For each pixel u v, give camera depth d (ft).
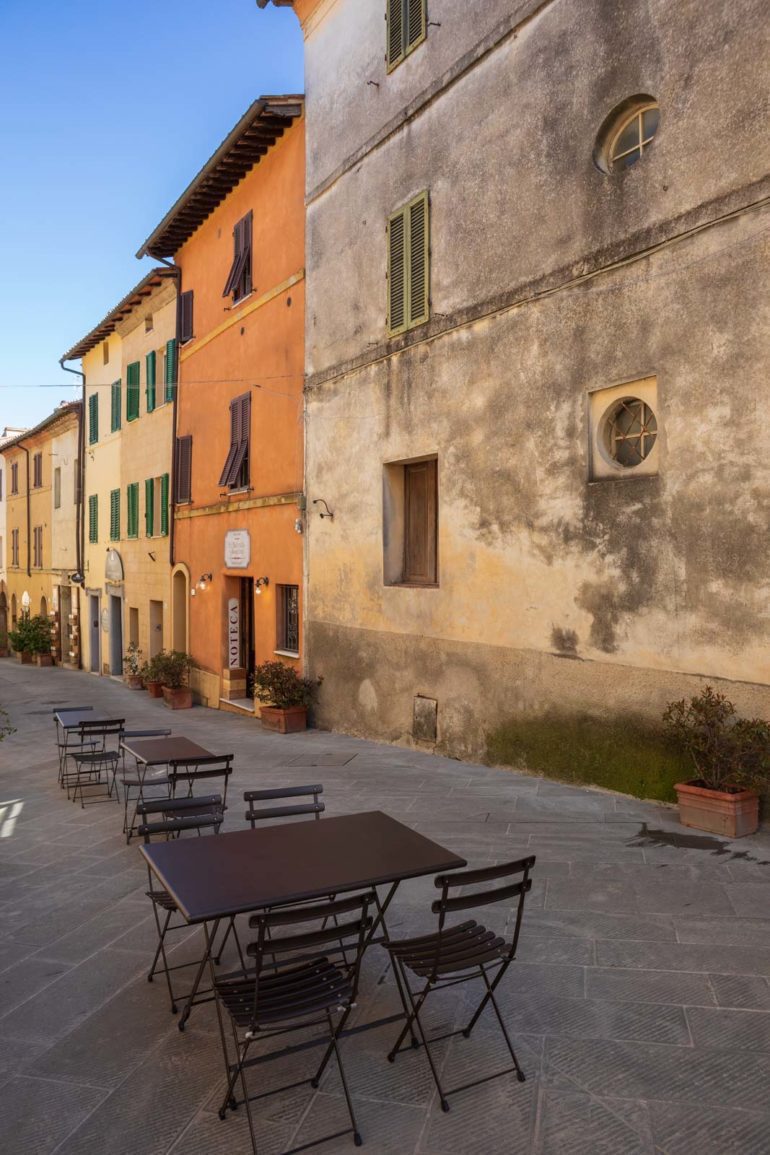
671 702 23.43
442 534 32.76
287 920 10.82
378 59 36.94
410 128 34.63
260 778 31.30
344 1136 10.57
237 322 52.90
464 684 31.81
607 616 25.43
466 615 31.58
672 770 23.62
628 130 25.21
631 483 24.48
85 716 36.37
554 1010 13.14
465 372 31.32
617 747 25.26
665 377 23.36
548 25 27.25
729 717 21.71
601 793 25.66
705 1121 10.48
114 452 81.35
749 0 20.99
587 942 15.43
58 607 103.71
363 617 38.58
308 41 43.19
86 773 34.32
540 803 24.95
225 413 55.01
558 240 26.96
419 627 34.47
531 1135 10.41
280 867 12.62
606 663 25.53
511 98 28.89
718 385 21.89
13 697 67.87
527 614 28.55
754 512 21.07
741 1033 12.29
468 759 31.58
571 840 21.34
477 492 30.81
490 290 29.99
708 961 14.47
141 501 73.05
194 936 17.01
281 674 43.04
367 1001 13.80
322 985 11.53
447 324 32.19
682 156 22.81
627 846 20.59
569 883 18.37
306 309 43.70
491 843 21.52
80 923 18.04
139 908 18.75
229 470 52.34
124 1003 14.26
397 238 35.35
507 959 12.21
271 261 48.06
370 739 38.14
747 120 21.09
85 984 15.05
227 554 54.39
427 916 17.16
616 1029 12.54
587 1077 11.46
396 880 12.41
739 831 20.83
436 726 33.50
